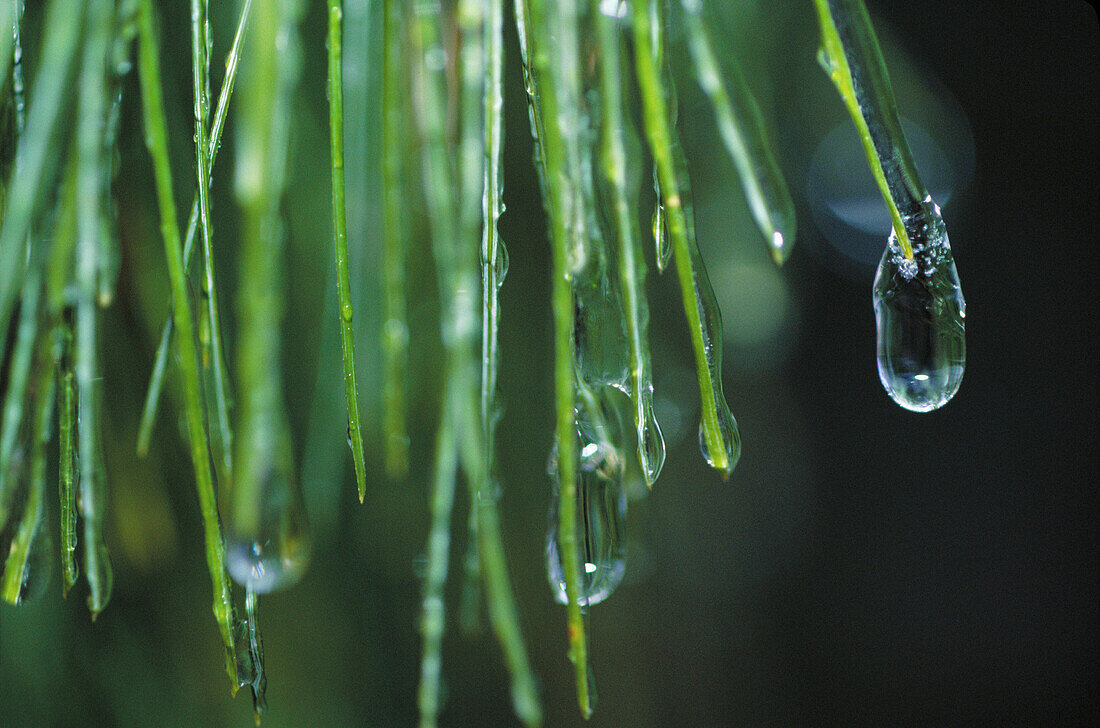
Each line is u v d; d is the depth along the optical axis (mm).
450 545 288
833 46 204
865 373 485
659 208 212
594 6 201
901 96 310
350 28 230
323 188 254
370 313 243
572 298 209
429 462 262
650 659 374
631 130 210
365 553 270
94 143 198
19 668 255
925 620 503
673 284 307
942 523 505
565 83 200
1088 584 497
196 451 202
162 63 242
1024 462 499
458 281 195
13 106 213
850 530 499
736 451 216
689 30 205
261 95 188
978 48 447
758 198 205
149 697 260
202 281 208
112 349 251
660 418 304
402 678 271
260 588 205
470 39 196
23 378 204
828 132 346
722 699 430
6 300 198
